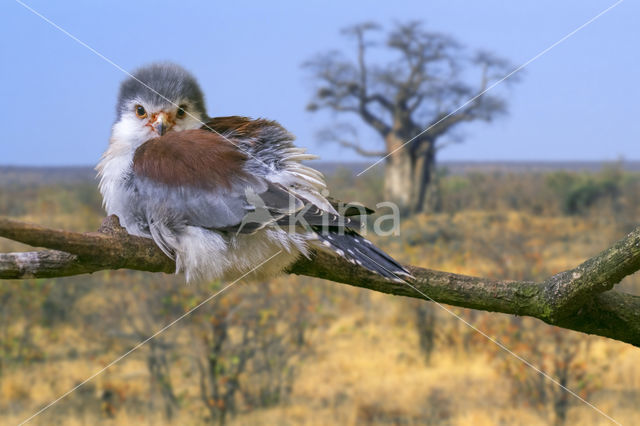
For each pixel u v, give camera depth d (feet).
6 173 358.64
